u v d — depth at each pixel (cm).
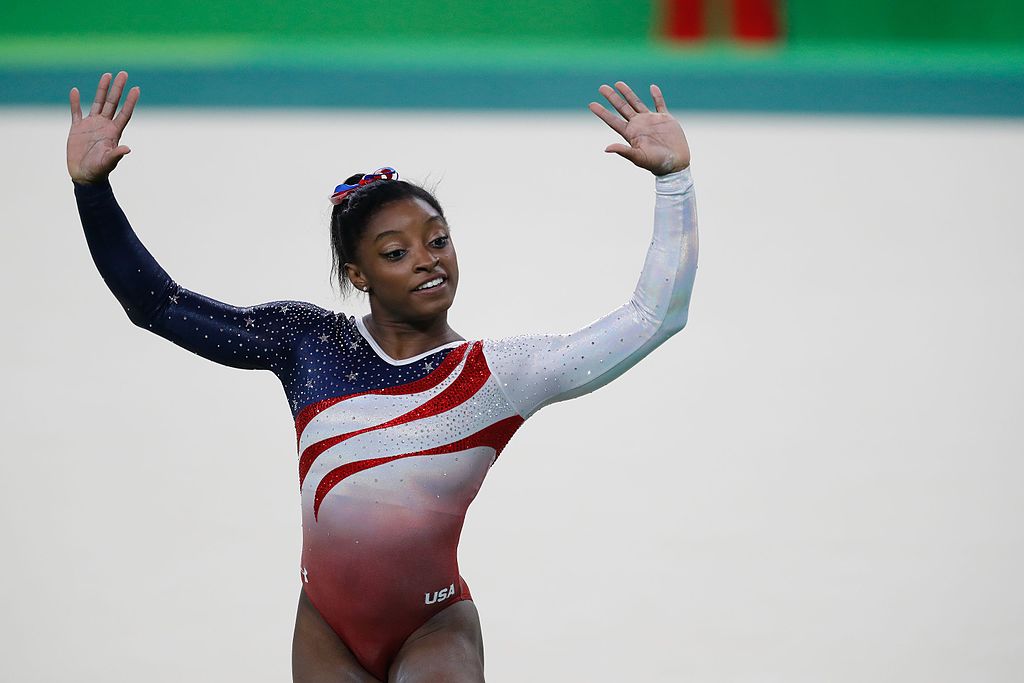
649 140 981
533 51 3631
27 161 3070
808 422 1961
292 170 3073
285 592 1509
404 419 1008
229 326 1047
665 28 3875
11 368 2094
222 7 3844
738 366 2158
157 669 1356
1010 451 1873
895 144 3391
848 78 3616
